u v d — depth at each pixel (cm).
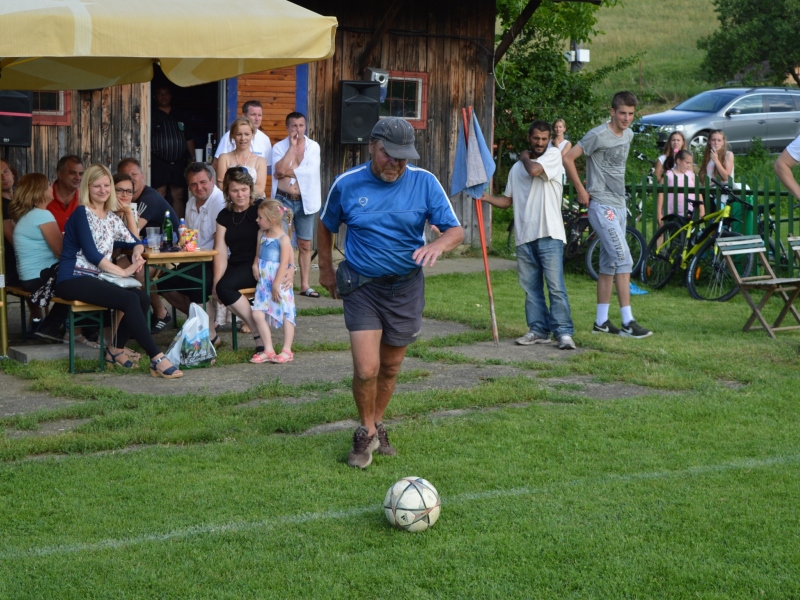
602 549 404
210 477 483
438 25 1381
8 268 815
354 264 493
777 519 436
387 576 378
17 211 788
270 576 376
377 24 1340
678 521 433
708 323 936
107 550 398
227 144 996
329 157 1332
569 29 2036
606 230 852
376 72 1314
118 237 742
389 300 498
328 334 862
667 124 2209
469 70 1412
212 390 661
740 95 2281
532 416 598
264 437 553
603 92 3266
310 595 363
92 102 1183
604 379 702
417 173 491
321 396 646
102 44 628
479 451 530
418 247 496
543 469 503
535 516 438
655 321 944
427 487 423
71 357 702
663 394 661
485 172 824
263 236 750
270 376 704
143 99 1209
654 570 385
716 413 607
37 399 634
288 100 1300
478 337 847
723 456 526
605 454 527
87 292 694
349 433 561
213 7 686
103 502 449
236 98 1277
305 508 446
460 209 1426
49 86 931
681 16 4694
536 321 835
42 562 385
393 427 574
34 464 497
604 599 363
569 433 563
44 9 616
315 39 696
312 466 503
